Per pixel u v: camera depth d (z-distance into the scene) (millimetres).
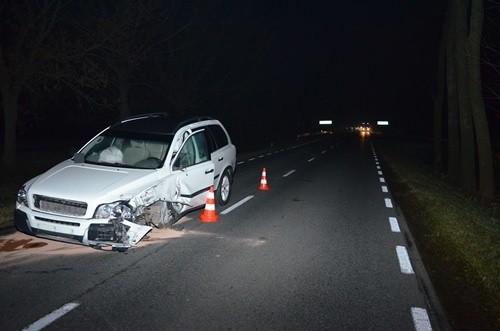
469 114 18344
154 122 8859
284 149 37312
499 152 37688
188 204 8375
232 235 8109
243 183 15273
